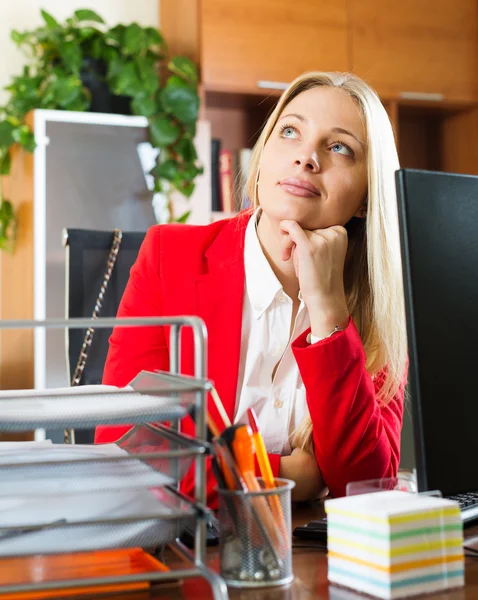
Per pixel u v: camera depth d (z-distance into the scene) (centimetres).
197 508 68
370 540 74
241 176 231
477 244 91
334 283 123
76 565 74
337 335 115
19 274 338
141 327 137
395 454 130
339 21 380
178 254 140
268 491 77
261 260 134
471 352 89
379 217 129
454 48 400
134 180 339
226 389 131
